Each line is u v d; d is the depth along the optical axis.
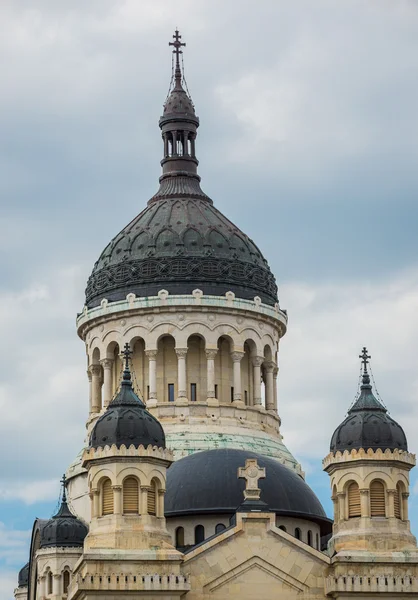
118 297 187.50
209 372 183.38
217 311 185.12
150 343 184.00
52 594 181.12
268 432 186.12
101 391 189.12
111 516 145.38
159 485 147.38
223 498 160.62
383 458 150.12
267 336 189.62
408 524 150.75
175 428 180.00
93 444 147.88
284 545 148.00
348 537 149.38
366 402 154.12
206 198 197.50
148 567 143.25
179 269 186.50
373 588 146.00
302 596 147.12
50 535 182.75
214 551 146.62
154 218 192.50
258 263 191.50
